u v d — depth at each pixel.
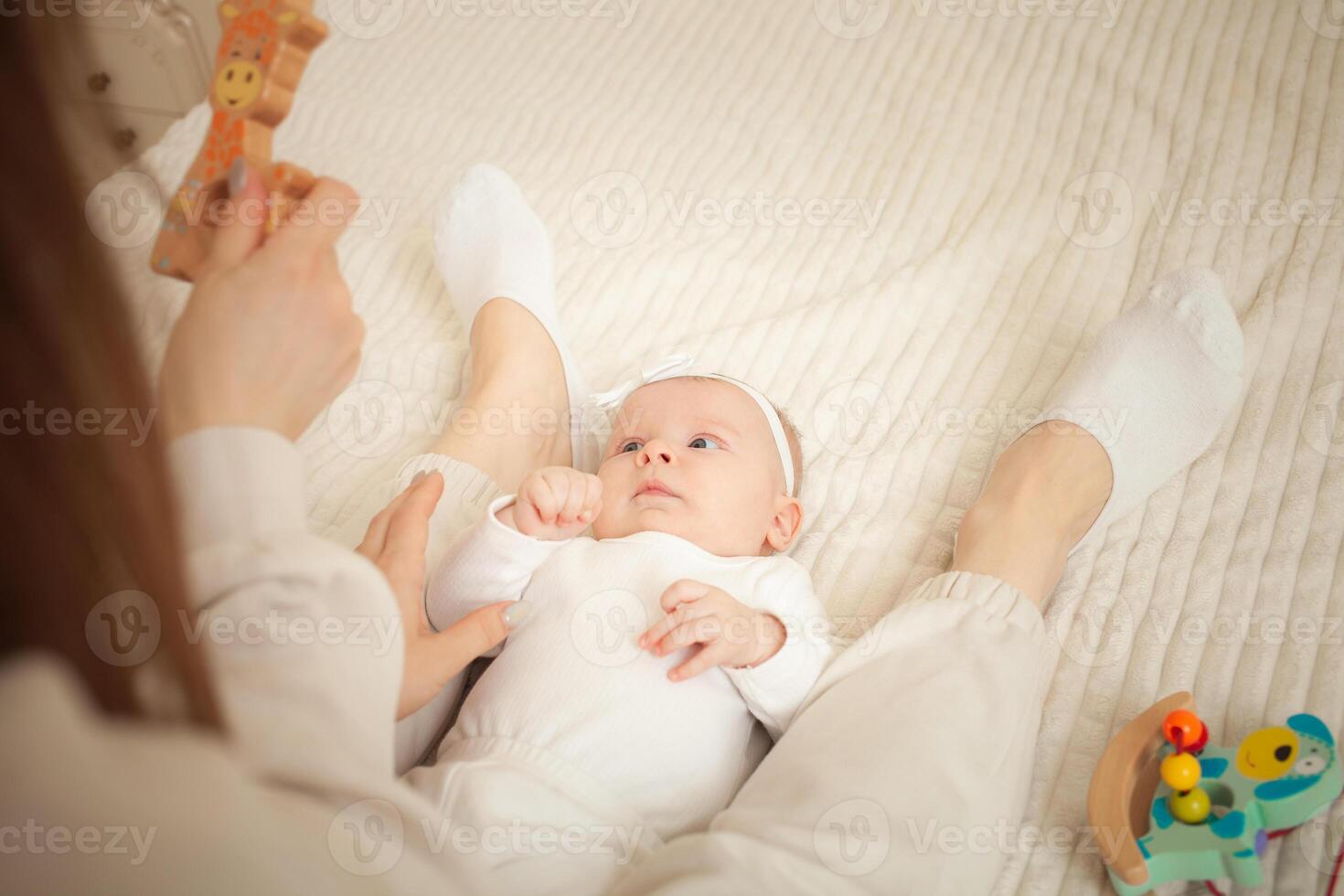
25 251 0.38
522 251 1.43
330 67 1.98
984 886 0.86
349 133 1.84
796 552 1.24
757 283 1.56
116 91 2.32
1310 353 1.37
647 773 0.94
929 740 0.87
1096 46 1.88
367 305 1.55
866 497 1.29
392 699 0.71
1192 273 1.30
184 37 2.29
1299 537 1.18
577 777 0.91
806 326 1.47
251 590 0.65
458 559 1.05
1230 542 1.19
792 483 1.28
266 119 0.75
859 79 1.90
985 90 1.84
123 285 0.43
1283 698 1.02
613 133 1.82
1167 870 0.89
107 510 0.41
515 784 0.89
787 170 1.75
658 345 1.48
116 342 0.42
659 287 1.56
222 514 0.66
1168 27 1.89
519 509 1.05
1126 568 1.19
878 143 1.78
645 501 1.15
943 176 1.71
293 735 0.60
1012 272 1.55
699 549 1.11
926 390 1.40
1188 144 1.69
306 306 0.70
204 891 0.44
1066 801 0.99
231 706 0.60
